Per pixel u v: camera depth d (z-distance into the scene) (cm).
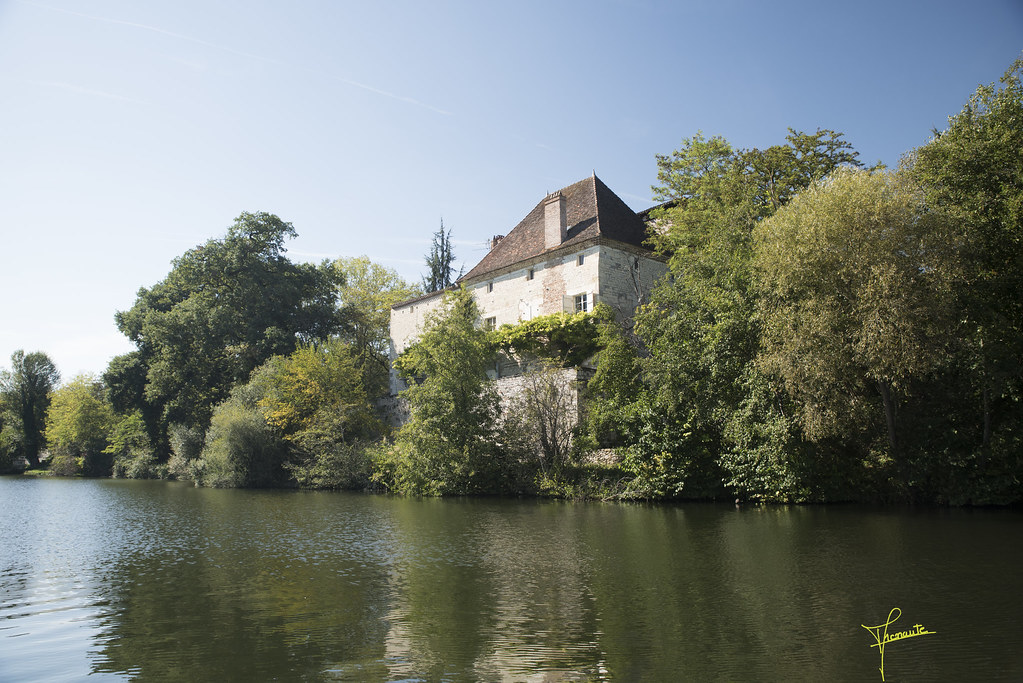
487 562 1491
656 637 925
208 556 1652
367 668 832
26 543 1903
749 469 2469
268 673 826
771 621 988
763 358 2317
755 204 3039
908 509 2191
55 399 7581
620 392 2970
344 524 2209
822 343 2128
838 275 2116
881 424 2408
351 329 6116
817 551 1503
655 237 3794
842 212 2111
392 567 1465
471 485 3206
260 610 1130
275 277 5609
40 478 6141
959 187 2144
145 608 1162
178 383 5391
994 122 2112
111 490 4122
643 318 2969
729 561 1423
